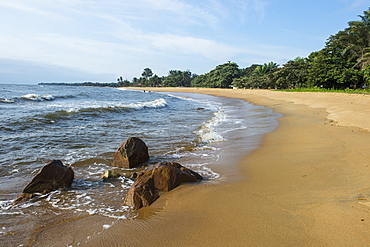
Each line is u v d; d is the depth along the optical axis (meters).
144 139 9.19
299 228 3.00
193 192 4.30
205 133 10.38
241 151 7.37
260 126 11.94
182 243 2.89
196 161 6.49
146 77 146.25
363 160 5.39
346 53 41.38
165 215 3.59
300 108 20.44
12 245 3.04
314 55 55.03
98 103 22.98
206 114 18.34
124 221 3.51
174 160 6.62
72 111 14.07
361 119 11.09
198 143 8.60
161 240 2.99
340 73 39.06
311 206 3.52
